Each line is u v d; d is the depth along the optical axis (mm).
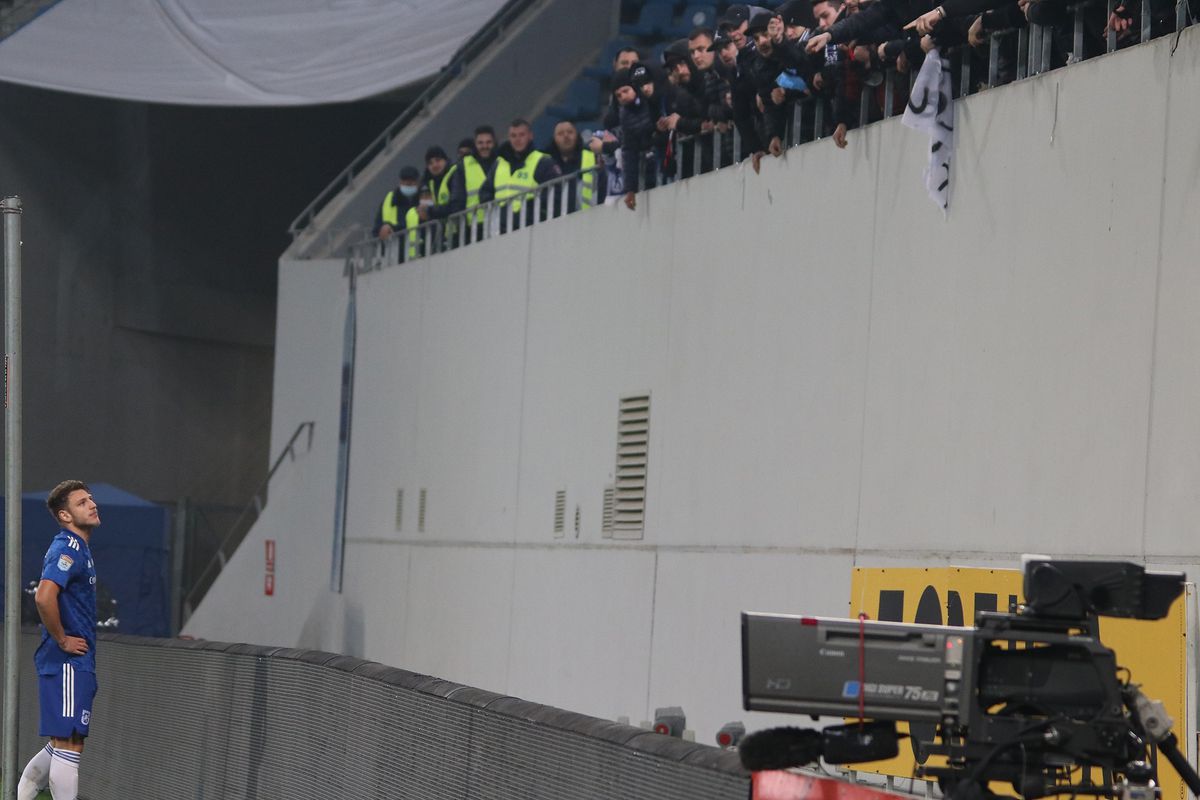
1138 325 25734
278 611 62188
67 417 77312
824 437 33719
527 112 68000
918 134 31375
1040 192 28141
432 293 53844
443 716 17781
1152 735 13984
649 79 41000
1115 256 26344
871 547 31875
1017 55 29812
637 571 40562
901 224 31797
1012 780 13922
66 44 67812
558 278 45906
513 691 46500
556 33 69000
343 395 59781
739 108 36844
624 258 42469
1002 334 28781
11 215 23266
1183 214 25031
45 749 26000
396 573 54625
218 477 82250
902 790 25719
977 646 13875
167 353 80938
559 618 44312
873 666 13867
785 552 34656
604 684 41719
